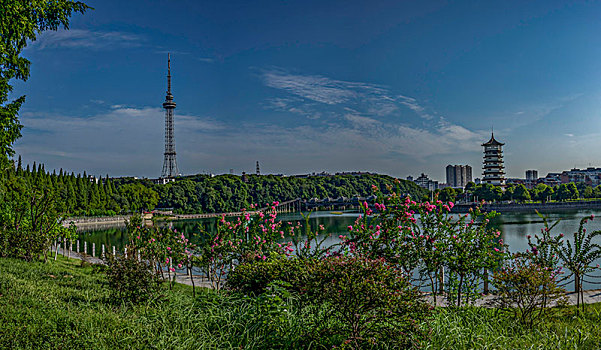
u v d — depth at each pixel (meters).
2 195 19.58
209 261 12.84
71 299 9.72
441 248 10.26
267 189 163.50
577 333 7.99
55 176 82.31
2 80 14.22
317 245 11.12
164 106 181.88
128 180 147.62
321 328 6.48
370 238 10.67
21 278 12.32
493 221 75.81
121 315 8.43
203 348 6.64
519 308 9.02
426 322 6.79
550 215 92.44
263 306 7.50
